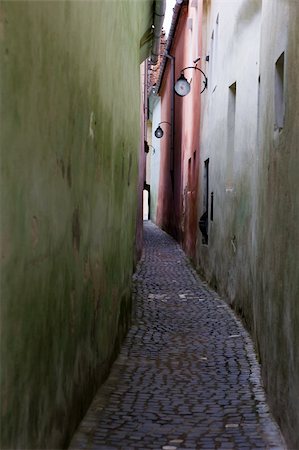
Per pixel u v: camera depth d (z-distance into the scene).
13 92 2.65
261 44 6.69
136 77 8.64
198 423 4.91
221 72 11.05
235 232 9.28
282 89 5.46
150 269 14.87
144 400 5.46
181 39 21.16
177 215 22.00
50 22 3.29
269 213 5.66
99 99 5.14
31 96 2.94
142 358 6.93
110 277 6.21
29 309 3.02
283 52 5.08
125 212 7.51
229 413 5.14
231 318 9.04
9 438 2.75
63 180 3.75
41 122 3.15
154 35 10.37
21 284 2.86
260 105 6.66
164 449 4.37
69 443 4.29
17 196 2.74
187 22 18.97
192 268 15.13
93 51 4.76
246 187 8.32
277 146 5.28
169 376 6.24
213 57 12.42
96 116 4.99
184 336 7.99
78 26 4.11
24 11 2.79
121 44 6.66
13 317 2.75
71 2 3.84
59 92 3.56
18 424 2.90
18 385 2.87
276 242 5.18
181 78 14.47
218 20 11.69
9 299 2.68
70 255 4.06
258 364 6.64
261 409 5.25
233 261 9.53
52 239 3.48
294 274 4.30
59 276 3.72
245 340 7.71
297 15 4.47
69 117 3.88
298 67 4.38
